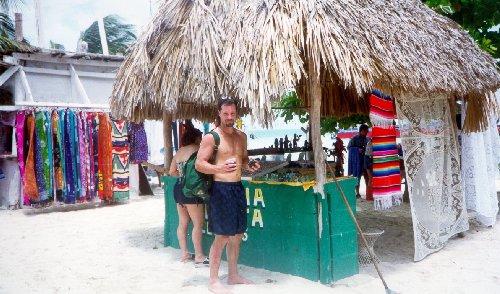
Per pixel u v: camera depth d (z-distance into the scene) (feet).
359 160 33.78
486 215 23.44
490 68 21.68
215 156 14.35
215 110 25.80
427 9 21.44
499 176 44.47
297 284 14.75
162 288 15.12
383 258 18.26
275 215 16.19
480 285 14.74
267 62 14.24
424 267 16.88
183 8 17.99
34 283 16.25
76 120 34.14
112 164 36.09
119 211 33.22
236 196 14.33
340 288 14.42
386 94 16.07
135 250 20.88
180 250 20.52
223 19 16.88
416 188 18.11
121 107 19.65
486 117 22.58
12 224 28.76
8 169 35.73
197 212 17.63
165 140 21.66
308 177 16.14
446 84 17.07
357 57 14.37
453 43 19.89
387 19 16.69
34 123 32.48
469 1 27.53
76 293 15.05
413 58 16.07
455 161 21.45
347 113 28.27
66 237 24.35
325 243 14.76
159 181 47.52
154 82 17.61
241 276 15.47
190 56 16.65
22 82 36.60
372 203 31.81
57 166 33.37
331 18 15.06
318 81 14.88
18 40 42.32
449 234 20.31
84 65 41.68
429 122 19.38
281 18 15.06
